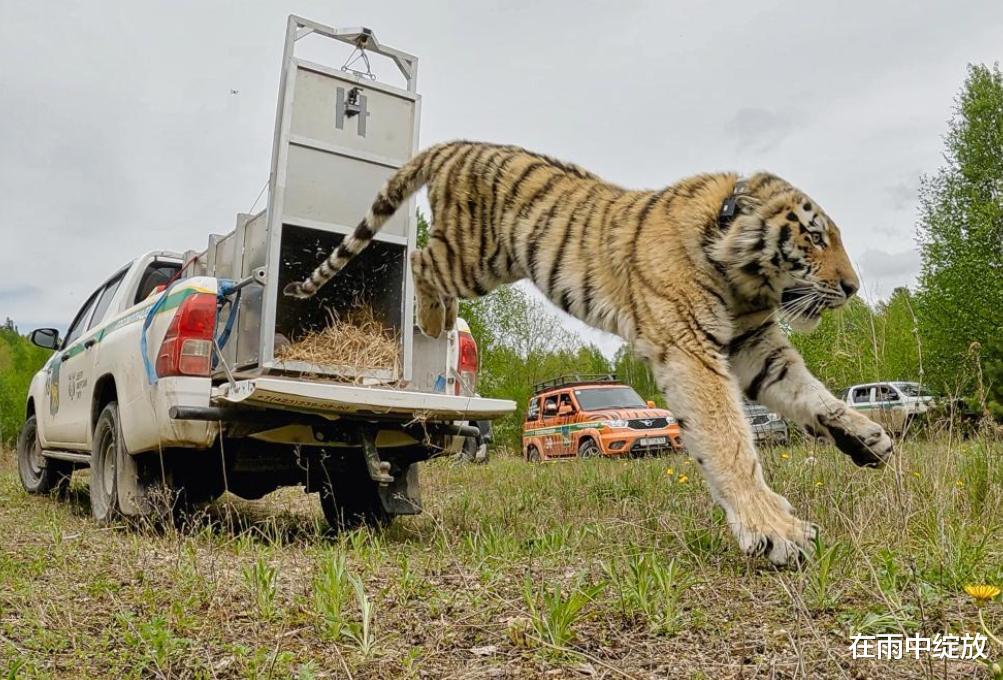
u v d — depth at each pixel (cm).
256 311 566
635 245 446
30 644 287
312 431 546
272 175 554
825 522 468
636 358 441
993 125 2505
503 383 2650
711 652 274
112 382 651
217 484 605
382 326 623
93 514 632
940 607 305
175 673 269
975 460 535
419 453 604
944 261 2392
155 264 720
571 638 287
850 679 246
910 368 764
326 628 303
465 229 555
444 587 362
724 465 393
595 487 767
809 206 440
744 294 446
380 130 607
